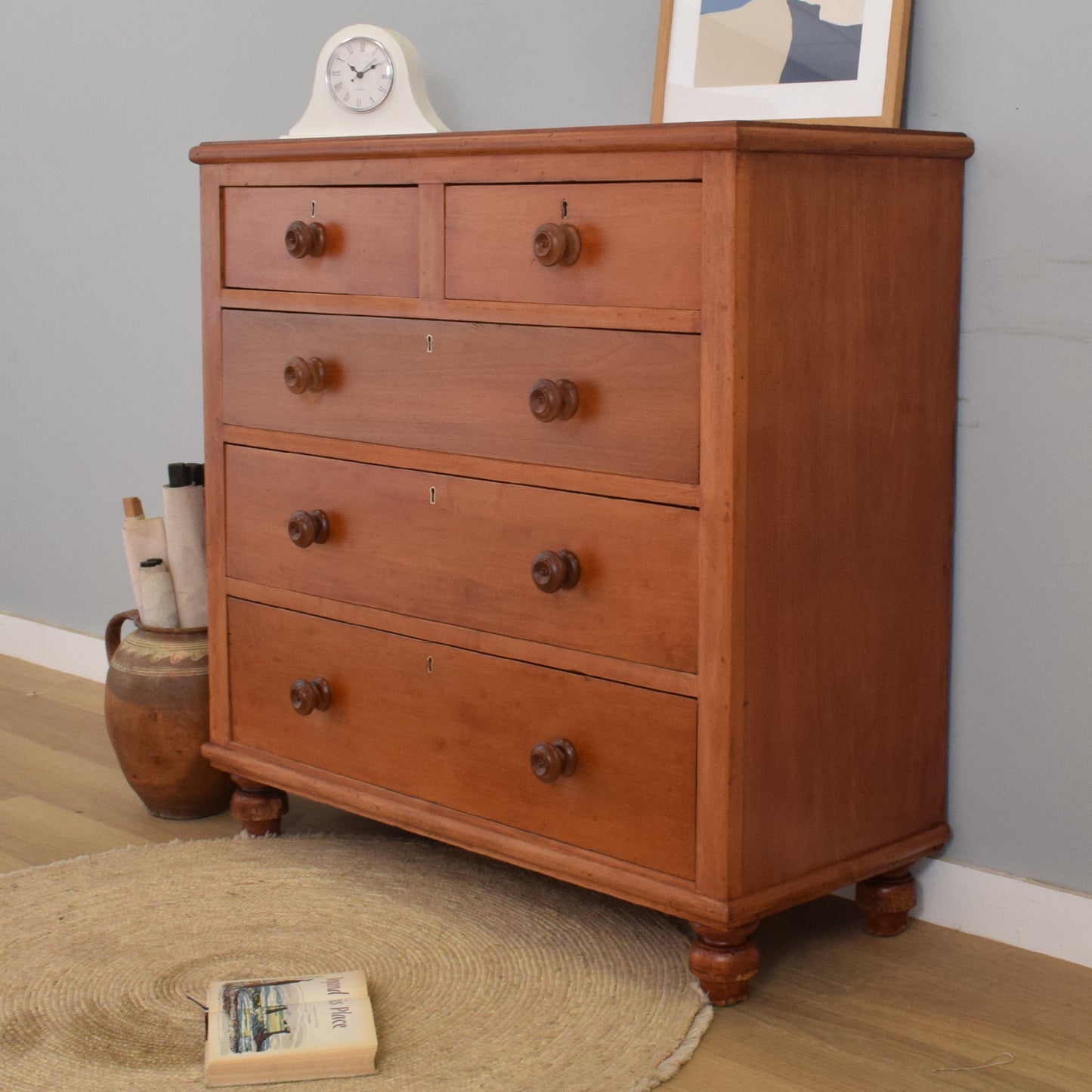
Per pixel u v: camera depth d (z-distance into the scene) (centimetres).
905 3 193
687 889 177
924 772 203
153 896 214
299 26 270
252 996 177
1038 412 193
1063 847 198
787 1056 172
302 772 222
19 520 342
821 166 171
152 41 294
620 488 177
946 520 200
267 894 215
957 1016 182
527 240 182
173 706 240
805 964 196
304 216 208
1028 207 190
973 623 203
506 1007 182
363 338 203
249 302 217
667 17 217
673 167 166
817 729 183
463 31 250
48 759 275
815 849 186
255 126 280
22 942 199
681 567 172
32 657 341
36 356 331
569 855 189
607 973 191
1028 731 199
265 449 219
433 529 199
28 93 321
